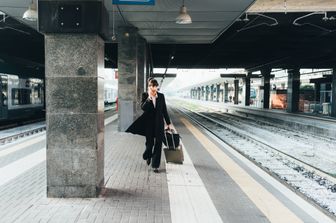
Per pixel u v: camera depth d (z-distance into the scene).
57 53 5.57
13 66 22.52
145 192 6.12
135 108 16.42
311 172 9.73
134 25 16.22
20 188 6.25
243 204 5.61
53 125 5.61
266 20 18.36
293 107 41.72
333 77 36.88
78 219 4.77
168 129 8.44
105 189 6.25
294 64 41.03
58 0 5.39
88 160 5.66
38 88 27.97
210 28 16.94
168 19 14.78
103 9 5.62
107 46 30.64
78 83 5.60
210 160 9.32
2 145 12.03
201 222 4.79
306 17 17.84
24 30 21.08
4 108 20.83
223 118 35.69
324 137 19.61
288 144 16.86
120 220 4.76
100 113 5.90
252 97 74.12
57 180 5.66
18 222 4.63
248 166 8.59
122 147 11.25
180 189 6.38
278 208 5.46
